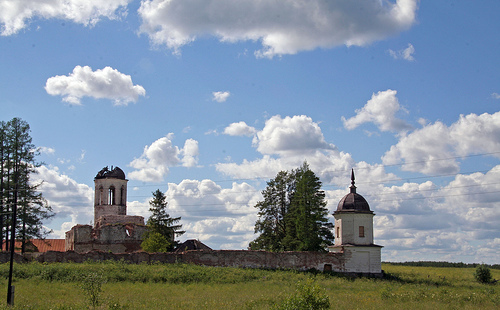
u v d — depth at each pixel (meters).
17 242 71.81
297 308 26.98
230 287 45.81
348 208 65.62
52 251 58.34
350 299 38.19
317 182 68.62
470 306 35.91
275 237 72.12
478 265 70.88
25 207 66.44
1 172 67.06
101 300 33.50
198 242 78.19
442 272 83.38
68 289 41.03
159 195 75.56
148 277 48.97
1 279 45.25
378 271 63.72
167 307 32.78
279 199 73.25
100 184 80.94
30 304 32.78
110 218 77.94
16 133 68.19
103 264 53.19
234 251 62.56
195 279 50.03
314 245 65.81
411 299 38.84
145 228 77.62
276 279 52.88
